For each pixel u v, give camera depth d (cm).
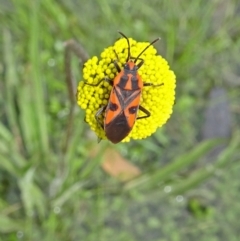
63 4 16
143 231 15
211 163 15
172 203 15
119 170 15
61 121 15
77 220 15
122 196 15
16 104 15
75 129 14
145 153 15
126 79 7
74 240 15
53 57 15
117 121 7
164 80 8
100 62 8
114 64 7
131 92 7
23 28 15
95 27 16
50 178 14
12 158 14
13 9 15
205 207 15
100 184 15
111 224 15
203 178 15
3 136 14
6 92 15
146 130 8
